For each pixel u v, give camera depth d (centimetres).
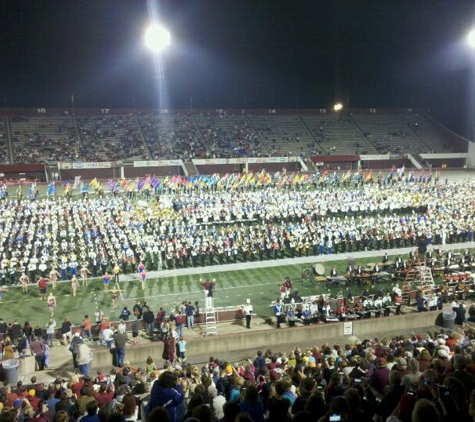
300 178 7775
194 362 3100
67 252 4853
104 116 10500
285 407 1107
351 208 6494
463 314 3631
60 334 3441
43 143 9412
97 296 4222
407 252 5359
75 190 7912
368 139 11225
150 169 9544
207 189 7719
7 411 1188
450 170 10481
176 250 4912
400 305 3800
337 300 3819
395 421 926
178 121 10825
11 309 3938
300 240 5262
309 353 2244
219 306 3984
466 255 4638
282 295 3956
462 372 1063
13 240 5047
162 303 4078
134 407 1069
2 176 8631
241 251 5225
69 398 1611
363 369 1709
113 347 3142
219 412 1341
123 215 5784
